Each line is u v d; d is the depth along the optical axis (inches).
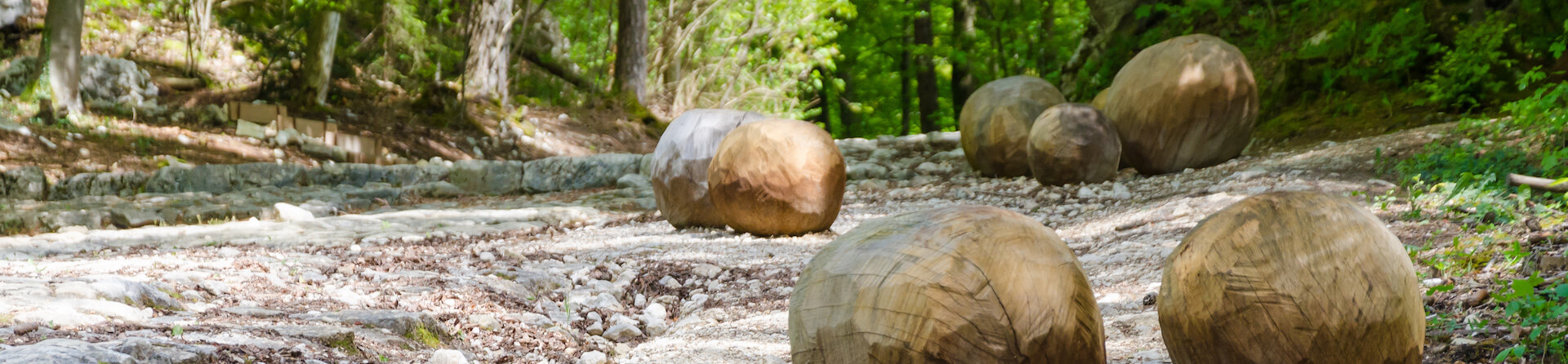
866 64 1136.2
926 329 110.0
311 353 160.2
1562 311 141.8
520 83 906.7
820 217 334.6
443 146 723.4
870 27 1047.6
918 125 1295.5
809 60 960.9
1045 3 938.7
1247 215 118.0
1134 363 160.1
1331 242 113.1
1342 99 517.3
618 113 862.5
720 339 207.2
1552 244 200.4
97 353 134.6
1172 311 119.2
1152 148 428.1
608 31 934.4
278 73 789.2
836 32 968.3
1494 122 381.7
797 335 120.7
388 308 221.6
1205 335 115.3
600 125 837.8
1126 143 435.2
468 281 259.1
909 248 115.5
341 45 847.1
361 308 220.4
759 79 976.3
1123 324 191.6
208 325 174.2
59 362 127.0
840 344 115.3
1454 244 205.0
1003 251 113.3
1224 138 428.1
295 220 420.8
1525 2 462.3
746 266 291.7
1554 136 304.3
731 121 372.5
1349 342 110.5
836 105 1318.9
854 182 512.4
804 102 1045.2
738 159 333.7
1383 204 274.8
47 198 507.5
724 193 338.0
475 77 817.5
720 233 351.6
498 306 237.5
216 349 150.6
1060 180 423.5
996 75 986.7
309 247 343.6
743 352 191.2
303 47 824.9
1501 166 302.8
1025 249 114.3
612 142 812.0
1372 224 115.8
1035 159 427.5
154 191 519.8
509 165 564.7
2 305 168.2
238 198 491.8
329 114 733.9
